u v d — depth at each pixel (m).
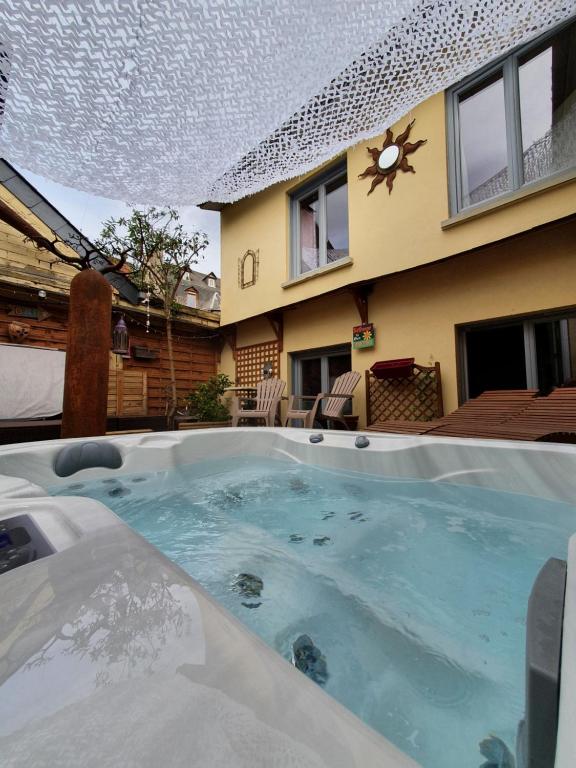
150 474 2.15
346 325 4.70
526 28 1.85
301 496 1.89
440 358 3.79
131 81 1.62
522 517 1.55
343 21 1.56
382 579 1.08
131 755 0.26
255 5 1.44
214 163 2.24
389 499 1.79
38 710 0.30
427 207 3.82
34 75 1.54
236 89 1.75
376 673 0.72
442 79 2.04
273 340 5.75
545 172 3.21
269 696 0.32
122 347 4.67
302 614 0.91
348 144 2.41
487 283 3.46
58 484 1.83
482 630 0.85
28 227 4.00
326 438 2.36
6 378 4.09
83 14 1.36
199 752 0.26
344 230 4.87
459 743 0.57
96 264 5.33
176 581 0.50
